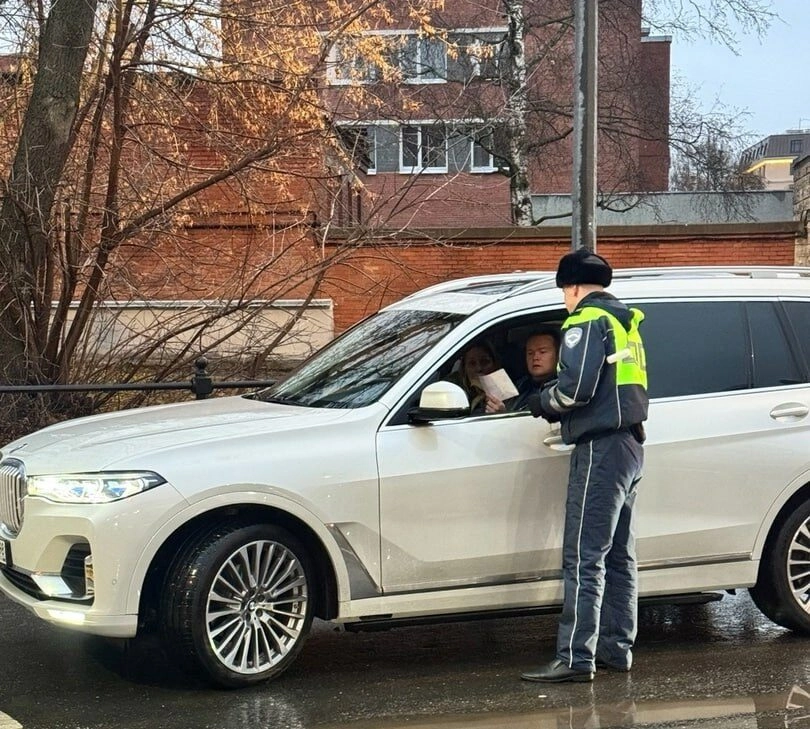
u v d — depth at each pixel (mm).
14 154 11062
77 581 4547
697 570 5281
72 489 4492
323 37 11461
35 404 9672
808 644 5516
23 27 10633
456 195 15906
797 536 5480
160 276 10891
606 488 4699
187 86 11391
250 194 12031
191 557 4535
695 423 5262
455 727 4211
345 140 12625
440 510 4859
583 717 4340
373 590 4801
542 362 5242
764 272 5840
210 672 4551
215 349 10852
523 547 4996
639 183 21016
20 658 5141
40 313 10055
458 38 17797
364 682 4840
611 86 19188
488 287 5859
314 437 4754
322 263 11094
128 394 10492
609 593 4973
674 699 4582
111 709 4430
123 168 10672
